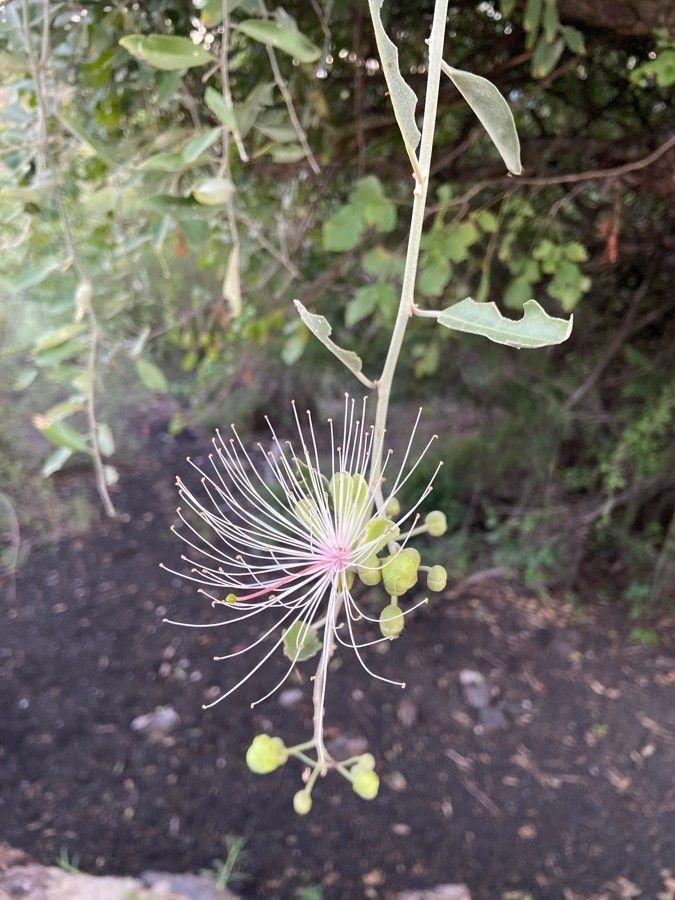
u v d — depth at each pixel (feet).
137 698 2.14
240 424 4.00
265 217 1.96
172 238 1.57
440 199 1.62
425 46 1.63
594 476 2.63
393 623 0.58
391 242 2.19
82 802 1.78
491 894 1.57
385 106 1.71
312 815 1.76
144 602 2.61
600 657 2.32
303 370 3.43
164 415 4.27
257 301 2.40
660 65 1.20
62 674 2.24
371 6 0.50
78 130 1.19
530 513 2.62
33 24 1.18
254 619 2.50
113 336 1.88
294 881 1.59
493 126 0.56
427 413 3.18
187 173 1.37
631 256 2.23
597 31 1.49
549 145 1.77
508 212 1.94
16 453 3.36
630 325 2.35
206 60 0.89
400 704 2.12
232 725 2.03
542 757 1.96
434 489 2.98
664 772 1.88
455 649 2.35
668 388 2.24
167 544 3.02
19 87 1.27
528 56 1.53
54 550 2.96
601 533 2.57
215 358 2.38
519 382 2.69
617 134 1.85
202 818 1.75
